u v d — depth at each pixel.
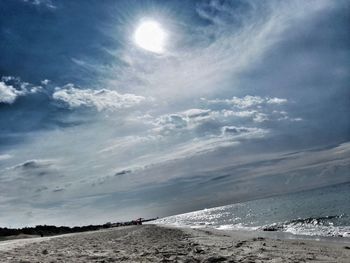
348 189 86.31
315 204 52.50
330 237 16.23
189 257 8.84
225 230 27.86
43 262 8.23
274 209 61.72
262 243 13.67
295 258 8.35
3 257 9.82
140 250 11.65
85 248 13.47
